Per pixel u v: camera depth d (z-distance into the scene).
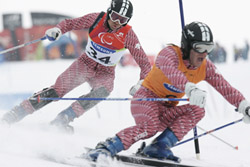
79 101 17.53
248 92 44.09
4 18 54.38
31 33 54.88
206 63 12.17
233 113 31.41
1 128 14.49
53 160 11.12
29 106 17.03
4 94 31.64
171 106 13.20
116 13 15.47
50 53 55.16
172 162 11.41
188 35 11.33
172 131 12.08
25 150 11.72
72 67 17.83
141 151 12.70
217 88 12.25
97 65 17.69
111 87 18.14
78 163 10.71
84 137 16.06
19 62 54.38
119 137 11.48
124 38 16.31
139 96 12.71
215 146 17.06
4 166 9.49
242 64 70.31
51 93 17.36
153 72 12.59
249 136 19.81
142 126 11.86
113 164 11.11
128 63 55.09
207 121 25.73
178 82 10.92
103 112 29.91
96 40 16.89
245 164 13.10
